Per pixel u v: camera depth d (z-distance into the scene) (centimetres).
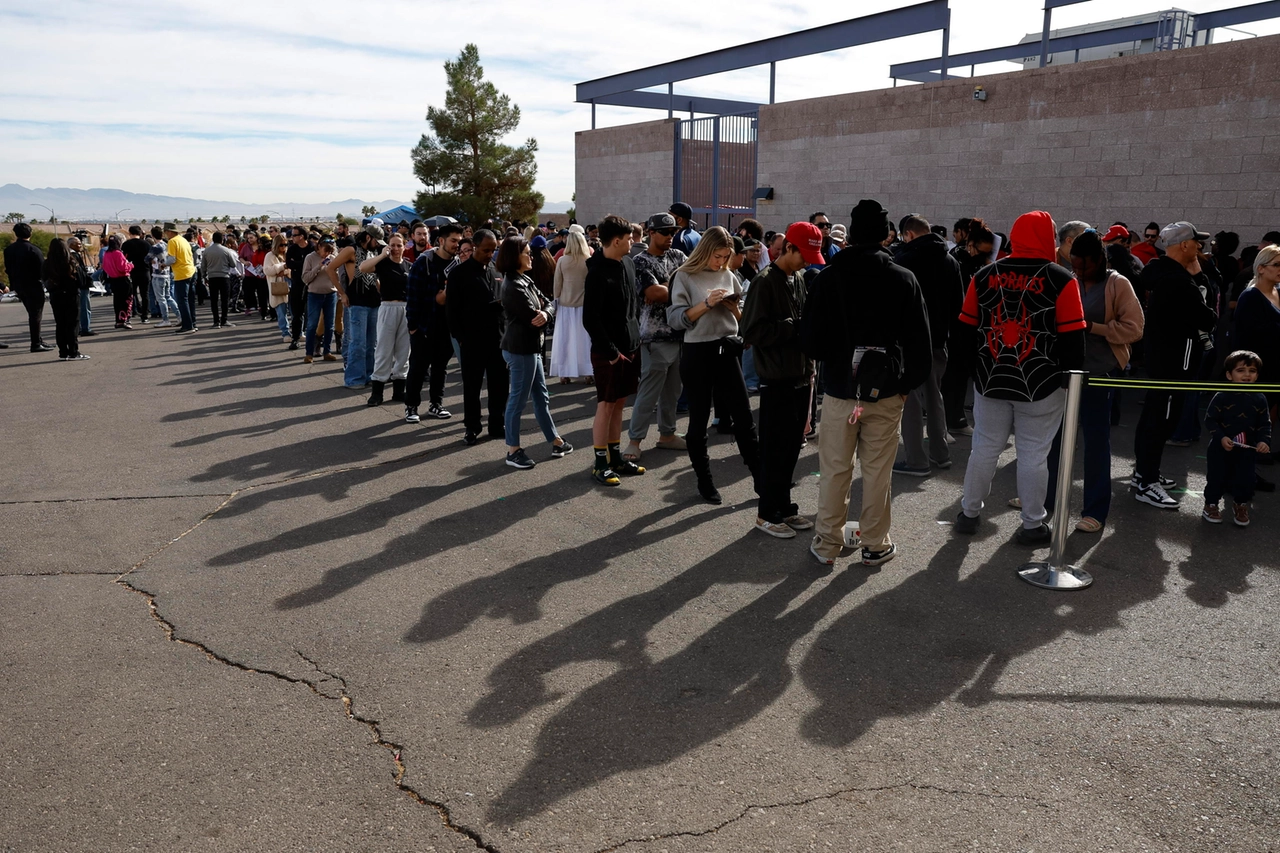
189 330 1520
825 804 256
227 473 618
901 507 534
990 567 439
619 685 325
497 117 3534
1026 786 264
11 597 410
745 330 464
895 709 308
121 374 1045
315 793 263
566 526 505
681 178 2091
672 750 284
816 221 1029
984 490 473
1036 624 375
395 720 303
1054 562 420
